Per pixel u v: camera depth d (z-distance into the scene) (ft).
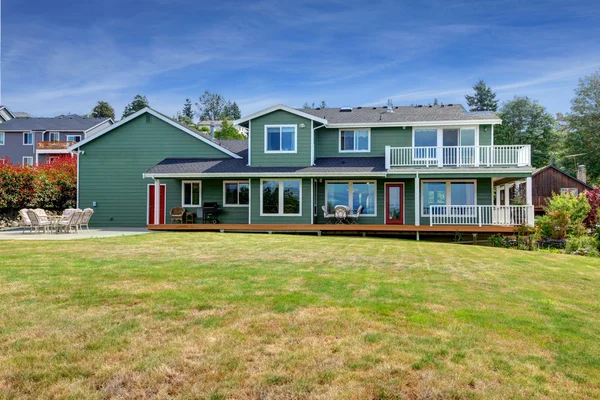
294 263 26.27
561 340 13.52
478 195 61.41
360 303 16.71
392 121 63.77
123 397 9.30
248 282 20.04
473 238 55.06
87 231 56.39
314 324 14.05
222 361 11.10
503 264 30.42
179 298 16.81
